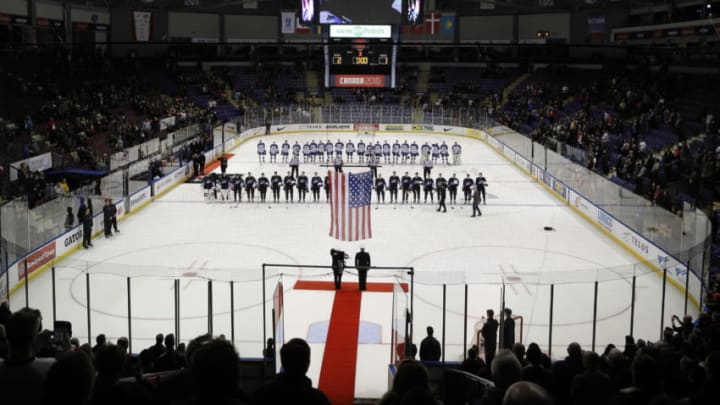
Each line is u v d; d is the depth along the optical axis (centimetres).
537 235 3166
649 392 642
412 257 2791
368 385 1617
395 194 3931
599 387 671
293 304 2208
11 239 2259
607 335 1916
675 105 4953
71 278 2403
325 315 2109
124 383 589
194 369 447
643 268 2369
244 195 4172
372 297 2288
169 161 4341
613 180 3631
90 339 1791
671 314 2050
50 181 3738
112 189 3375
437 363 1554
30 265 2367
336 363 1750
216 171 4891
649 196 3105
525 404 402
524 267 2636
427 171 4475
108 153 4522
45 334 1271
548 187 4275
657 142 4375
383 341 1903
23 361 579
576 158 3950
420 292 2303
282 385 527
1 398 564
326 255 2822
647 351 1068
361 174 2480
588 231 3247
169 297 2225
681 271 2222
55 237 2616
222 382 443
